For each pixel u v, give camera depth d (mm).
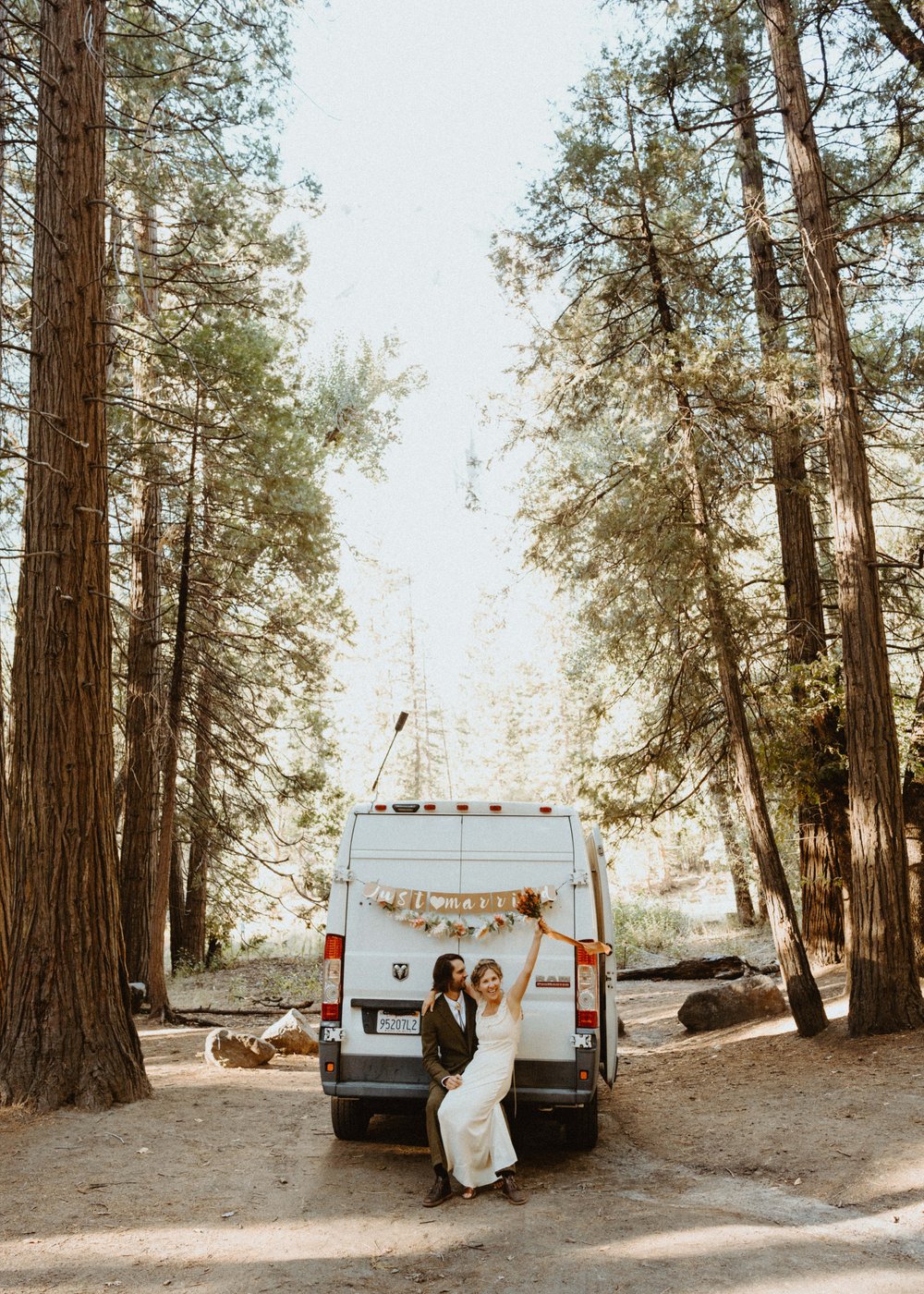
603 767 14031
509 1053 6051
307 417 16766
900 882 9258
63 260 8797
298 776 18609
